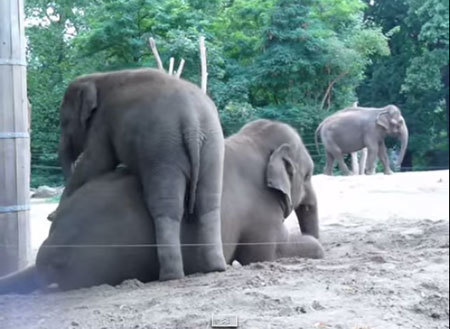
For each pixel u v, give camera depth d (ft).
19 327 15.35
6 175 24.04
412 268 21.02
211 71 37.47
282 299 16.57
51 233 21.09
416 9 33.42
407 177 54.85
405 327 14.83
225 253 23.11
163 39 36.45
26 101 24.73
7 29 24.07
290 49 39.29
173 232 20.75
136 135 21.02
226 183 23.50
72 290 20.44
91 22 35.68
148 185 20.92
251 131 25.73
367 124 70.64
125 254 20.80
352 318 15.33
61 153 22.98
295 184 25.88
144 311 16.25
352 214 39.83
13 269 23.99
